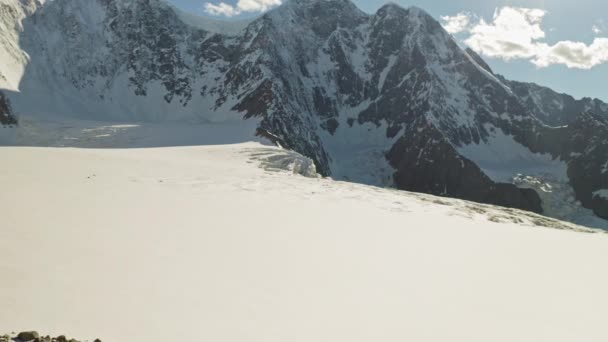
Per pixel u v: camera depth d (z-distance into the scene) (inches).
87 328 318.0
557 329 444.8
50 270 420.2
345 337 378.3
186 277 466.3
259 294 447.5
